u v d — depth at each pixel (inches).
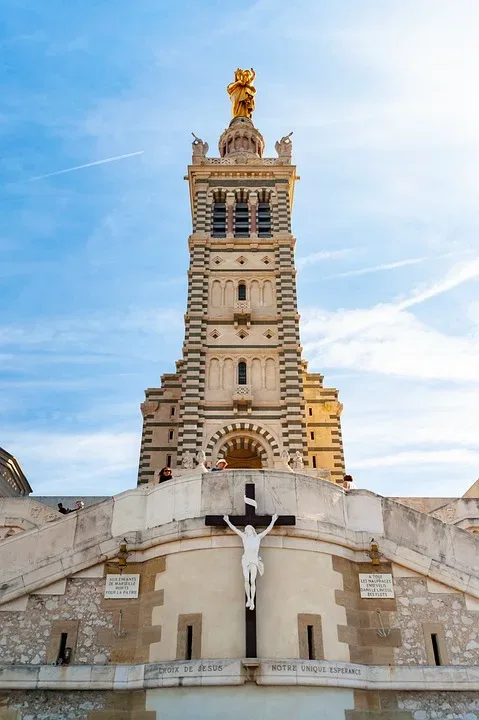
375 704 844.0
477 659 887.1
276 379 1946.4
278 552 894.4
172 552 910.4
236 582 873.5
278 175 2357.3
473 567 959.6
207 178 2345.0
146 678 829.2
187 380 1918.1
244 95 2802.7
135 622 897.5
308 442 2046.0
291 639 846.5
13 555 963.3
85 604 909.8
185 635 855.1
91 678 840.9
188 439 1846.7
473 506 1267.2
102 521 975.6
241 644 837.8
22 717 828.0
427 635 896.9
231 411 1887.3
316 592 882.8
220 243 2188.7
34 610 906.1
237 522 896.3
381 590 919.0
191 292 2074.3
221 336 2007.9
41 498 1589.6
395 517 982.4
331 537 920.3
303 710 799.7
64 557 929.5
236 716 791.7
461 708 847.7
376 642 889.5
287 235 2206.0
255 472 957.2
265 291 2105.1
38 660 877.2
